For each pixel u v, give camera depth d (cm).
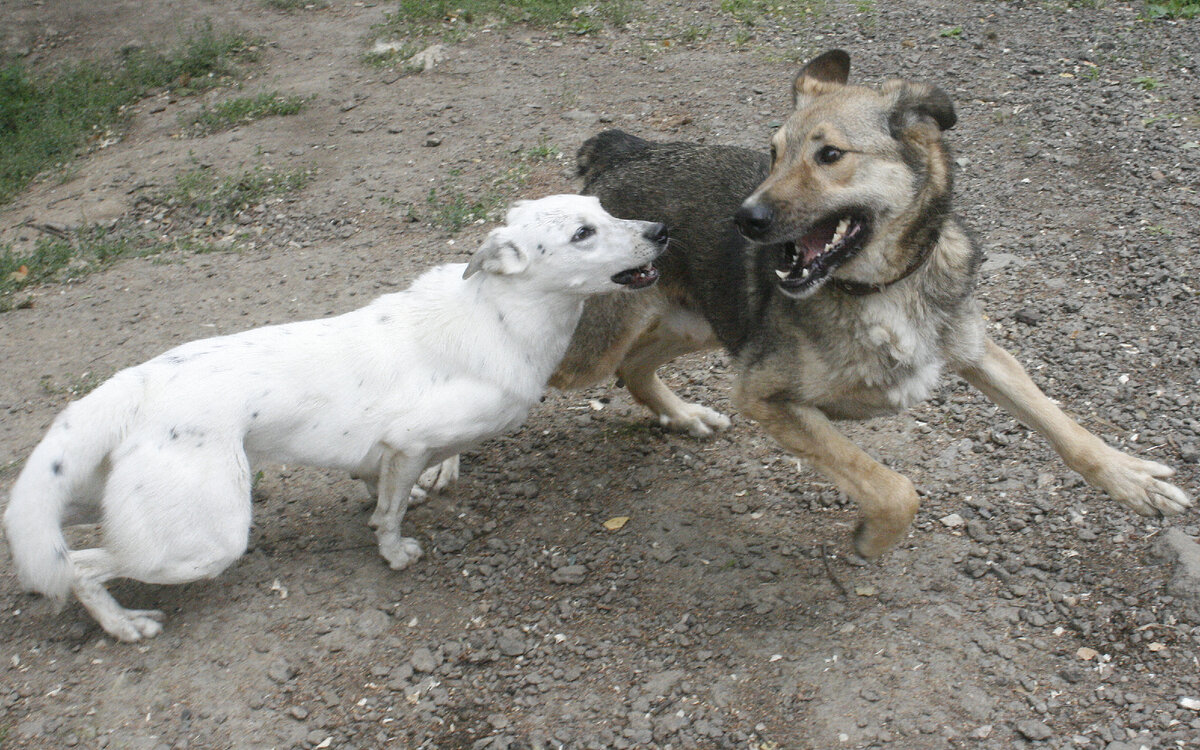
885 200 277
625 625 285
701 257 301
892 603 283
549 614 288
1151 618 274
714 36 528
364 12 610
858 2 547
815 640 279
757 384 289
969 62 461
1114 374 318
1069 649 273
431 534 302
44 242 399
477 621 287
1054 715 266
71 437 276
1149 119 394
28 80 557
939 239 282
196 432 278
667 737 270
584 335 307
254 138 467
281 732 273
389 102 488
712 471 312
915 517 296
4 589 294
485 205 392
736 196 299
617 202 311
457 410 286
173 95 533
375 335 289
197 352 284
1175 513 280
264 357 284
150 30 613
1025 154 388
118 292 376
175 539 277
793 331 285
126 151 479
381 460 290
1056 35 479
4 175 470
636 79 485
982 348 289
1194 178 367
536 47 534
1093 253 349
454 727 273
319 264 378
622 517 303
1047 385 318
